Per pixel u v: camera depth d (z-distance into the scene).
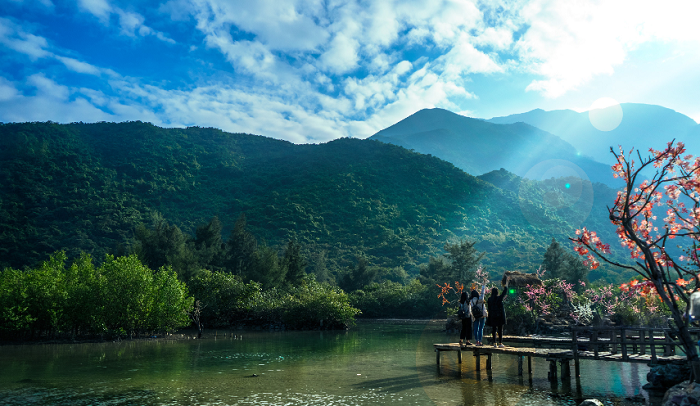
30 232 118.44
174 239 66.12
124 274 26.97
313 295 40.06
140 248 60.38
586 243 9.32
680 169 8.77
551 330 24.91
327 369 15.47
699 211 8.90
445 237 135.38
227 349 22.20
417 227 144.00
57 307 25.08
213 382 12.88
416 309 60.22
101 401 10.40
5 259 105.00
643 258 9.41
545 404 9.95
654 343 11.71
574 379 13.12
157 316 27.55
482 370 14.84
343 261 115.06
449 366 15.83
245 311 39.22
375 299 61.69
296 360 17.98
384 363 16.98
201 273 40.22
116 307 26.09
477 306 14.70
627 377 13.66
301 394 11.16
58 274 27.91
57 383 12.72
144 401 10.40
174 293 28.61
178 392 11.42
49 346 23.08
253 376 13.96
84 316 25.47
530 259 104.62
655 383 11.62
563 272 56.19
